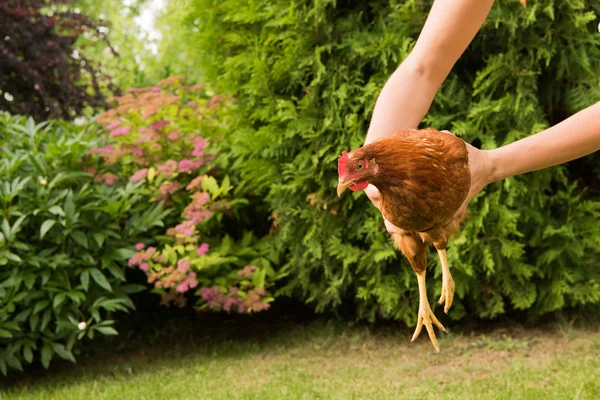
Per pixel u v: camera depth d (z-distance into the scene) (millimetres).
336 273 4773
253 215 5387
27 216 4477
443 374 4027
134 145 5023
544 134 1643
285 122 4680
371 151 1450
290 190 4754
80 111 7094
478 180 1609
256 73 4613
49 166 4719
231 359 4656
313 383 3998
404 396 3641
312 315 5449
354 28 4508
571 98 4426
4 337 4363
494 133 4379
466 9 1736
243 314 5551
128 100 5297
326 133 4527
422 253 1663
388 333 4902
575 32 4262
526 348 4363
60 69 6836
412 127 1825
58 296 4293
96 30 7621
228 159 5191
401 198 1462
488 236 4402
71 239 4562
